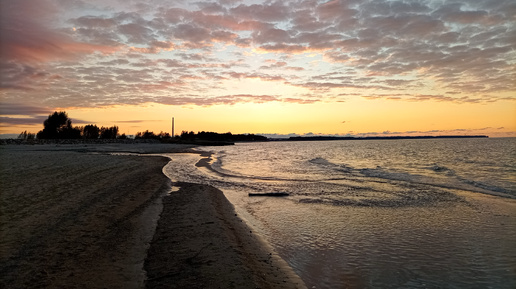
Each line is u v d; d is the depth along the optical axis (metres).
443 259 6.00
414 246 6.70
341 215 9.36
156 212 8.66
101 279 4.53
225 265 5.23
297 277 5.09
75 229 6.73
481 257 6.09
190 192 12.06
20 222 7.02
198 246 6.10
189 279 4.66
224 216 8.64
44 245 5.73
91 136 92.75
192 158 34.81
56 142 66.50
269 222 8.52
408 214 9.50
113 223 7.30
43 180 12.73
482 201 11.44
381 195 12.60
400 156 40.31
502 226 8.22
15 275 4.52
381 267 5.59
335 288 4.76
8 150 38.56
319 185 15.25
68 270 4.77
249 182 16.20
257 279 4.83
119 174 15.66
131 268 4.97
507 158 33.31
